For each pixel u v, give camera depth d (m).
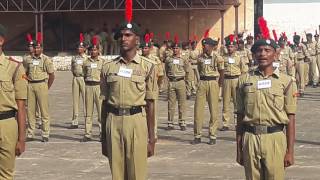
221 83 12.05
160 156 10.70
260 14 30.92
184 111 13.72
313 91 22.30
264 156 6.10
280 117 6.08
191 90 19.80
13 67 6.36
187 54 18.94
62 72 29.95
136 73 6.44
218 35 31.61
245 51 14.22
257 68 6.27
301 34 30.39
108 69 6.50
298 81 20.95
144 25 32.22
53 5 31.81
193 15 31.78
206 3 30.28
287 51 19.03
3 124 6.28
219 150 11.27
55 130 13.73
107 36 30.41
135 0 31.06
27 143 12.05
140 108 6.50
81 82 13.86
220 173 9.34
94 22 32.72
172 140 12.41
